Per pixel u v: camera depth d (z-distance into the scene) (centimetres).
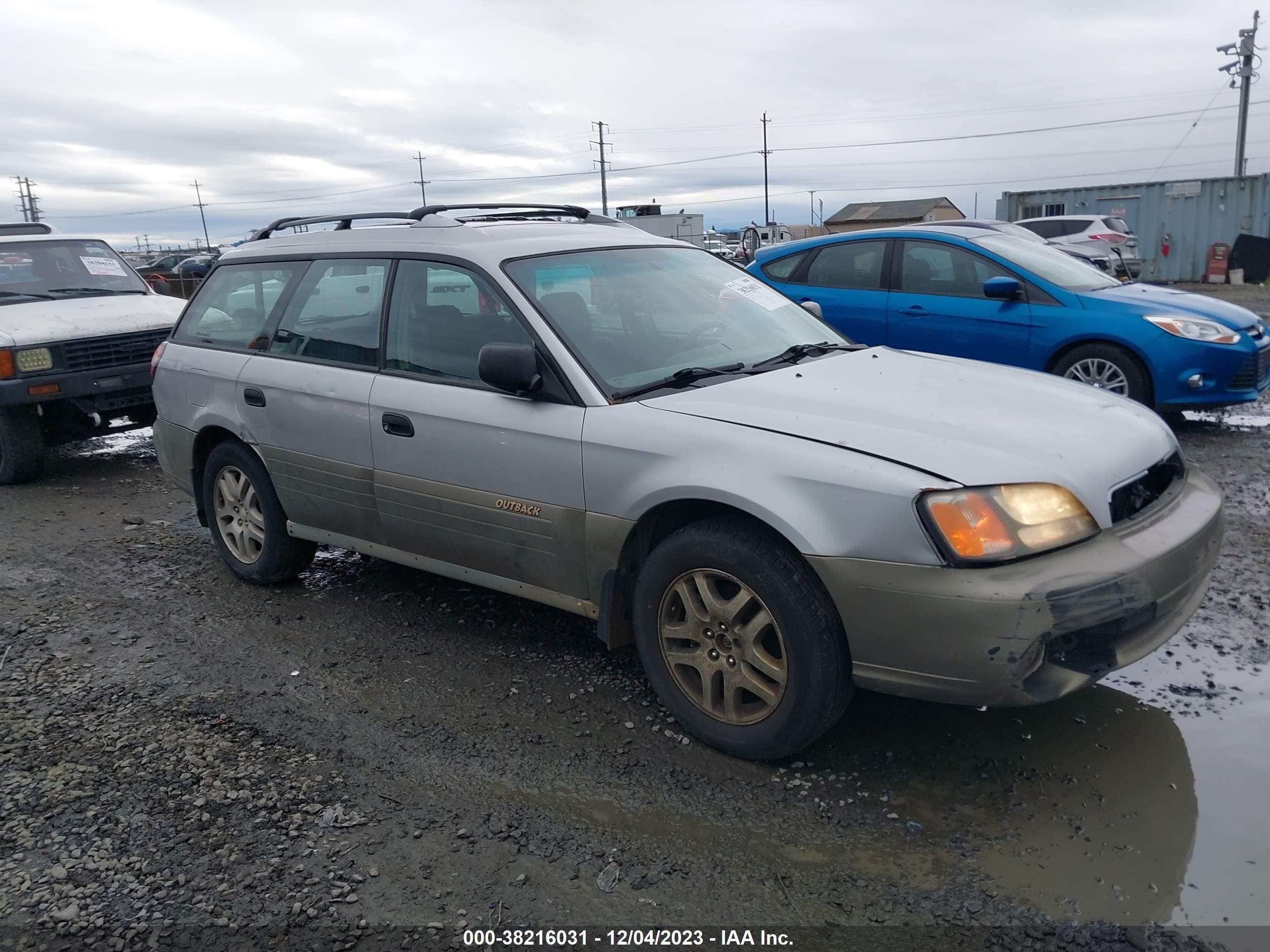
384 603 474
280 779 322
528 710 363
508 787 313
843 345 427
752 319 421
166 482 754
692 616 324
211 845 287
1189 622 407
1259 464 658
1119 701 349
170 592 502
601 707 363
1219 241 2323
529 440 355
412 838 288
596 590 353
